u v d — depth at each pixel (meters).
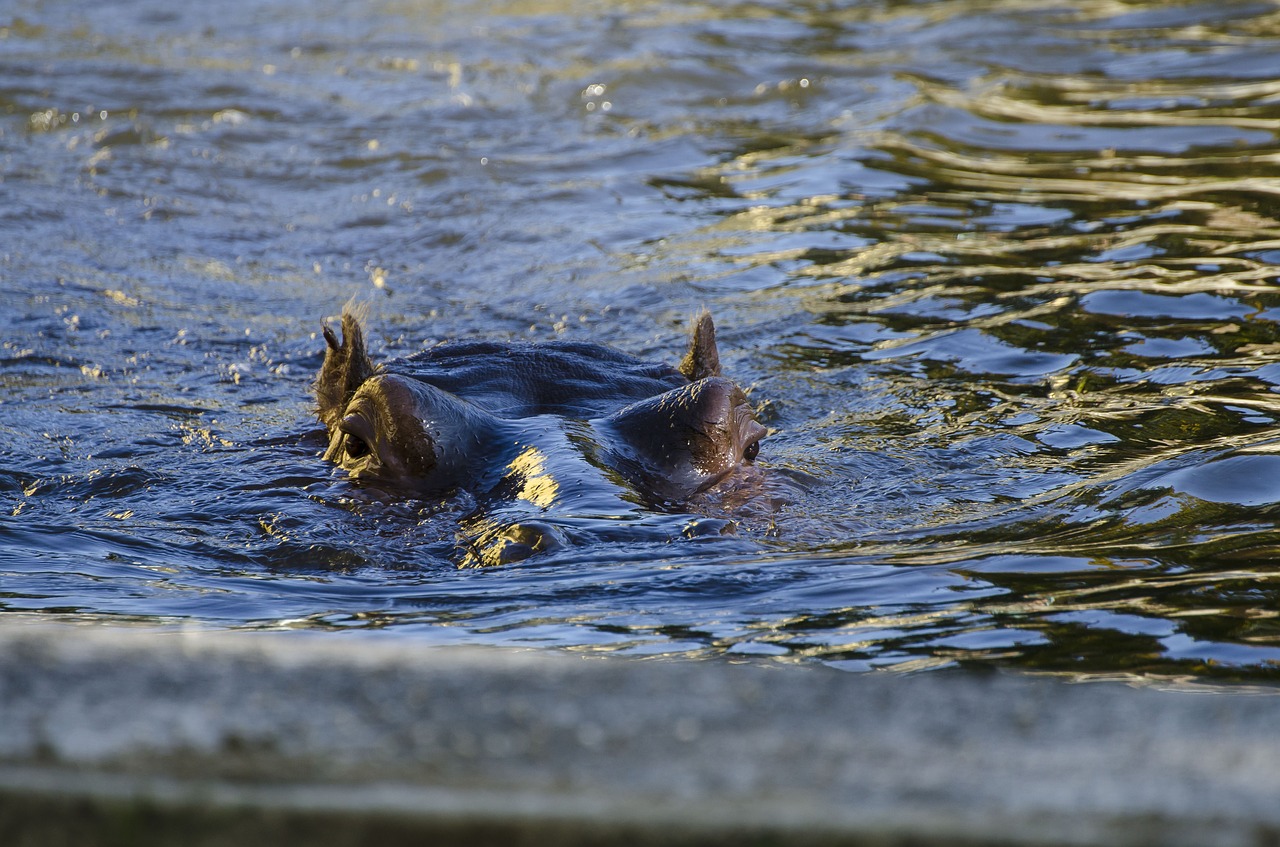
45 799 8.71
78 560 20.55
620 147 55.72
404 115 60.03
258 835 8.59
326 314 37.91
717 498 22.42
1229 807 8.56
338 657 11.18
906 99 60.44
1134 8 77.06
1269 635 15.73
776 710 10.28
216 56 70.62
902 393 30.09
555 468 22.16
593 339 35.19
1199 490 22.02
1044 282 37.47
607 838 8.41
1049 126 55.97
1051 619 16.58
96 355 34.12
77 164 52.12
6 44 71.69
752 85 64.75
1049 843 8.18
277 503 23.09
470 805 8.62
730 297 38.44
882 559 19.50
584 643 16.00
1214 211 42.78
